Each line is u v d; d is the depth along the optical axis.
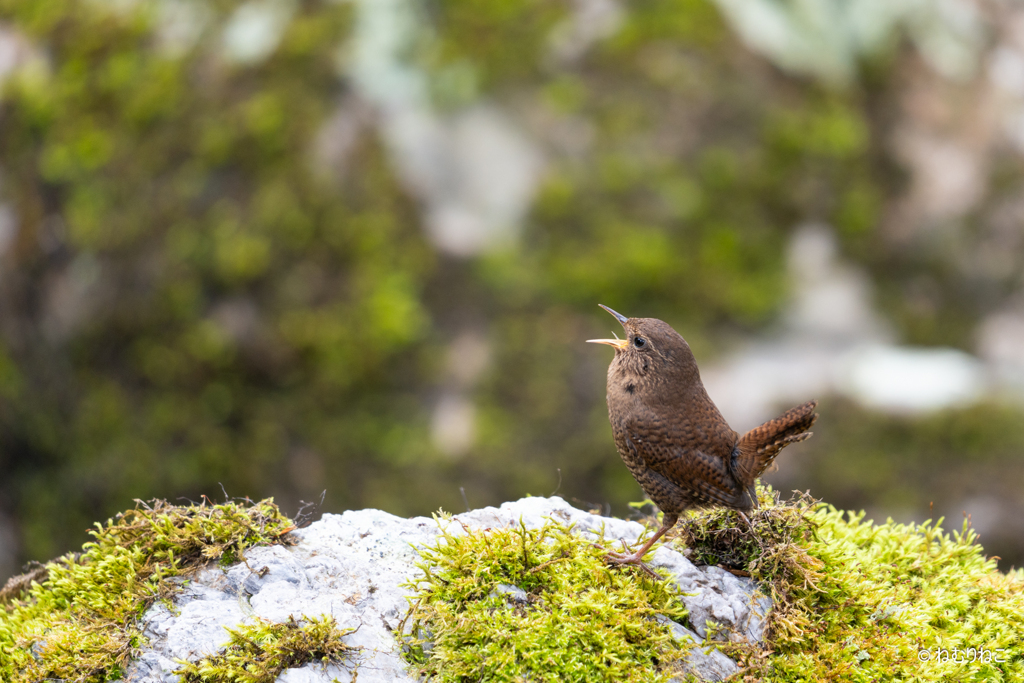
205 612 5.36
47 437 12.21
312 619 5.21
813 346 11.98
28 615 5.85
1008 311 12.52
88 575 5.82
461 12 12.38
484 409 11.20
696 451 6.21
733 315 11.90
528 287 11.49
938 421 11.54
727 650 5.69
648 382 6.44
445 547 5.68
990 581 6.57
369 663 5.18
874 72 13.30
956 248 12.63
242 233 11.48
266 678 4.99
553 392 11.24
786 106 12.63
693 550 6.48
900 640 5.79
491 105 12.03
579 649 5.32
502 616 5.39
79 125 12.25
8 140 12.65
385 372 11.26
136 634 5.28
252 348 11.34
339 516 6.27
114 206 11.93
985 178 12.93
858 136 12.74
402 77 12.00
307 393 11.28
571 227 11.72
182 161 11.79
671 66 12.40
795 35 13.05
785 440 6.05
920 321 12.38
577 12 12.57
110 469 11.74
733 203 12.15
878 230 12.55
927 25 13.76
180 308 11.47
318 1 12.38
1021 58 13.77
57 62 12.64
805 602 6.00
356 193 11.54
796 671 5.57
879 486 11.35
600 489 11.08
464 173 11.77
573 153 11.97
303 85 11.88
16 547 12.38
